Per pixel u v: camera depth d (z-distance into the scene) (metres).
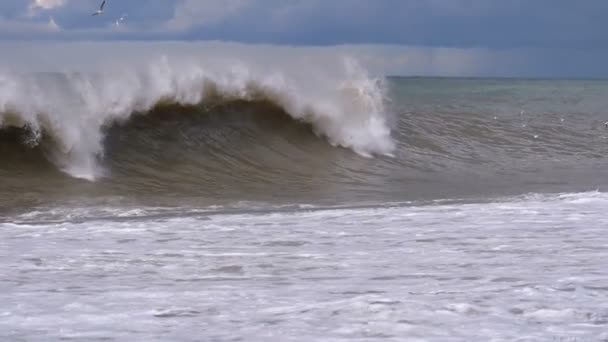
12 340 16.38
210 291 21.64
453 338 16.41
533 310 18.69
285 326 17.47
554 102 128.25
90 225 36.22
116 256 27.98
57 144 54.50
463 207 41.81
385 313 18.48
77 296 20.97
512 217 37.41
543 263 25.62
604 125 92.69
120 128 60.38
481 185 55.34
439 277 23.41
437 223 35.84
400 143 73.88
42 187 49.00
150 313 18.84
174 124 63.59
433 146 74.62
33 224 37.31
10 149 52.88
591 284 21.88
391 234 32.81
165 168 57.53
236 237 32.47
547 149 78.75
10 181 49.53
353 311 18.73
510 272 24.05
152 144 60.34
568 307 19.02
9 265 26.16
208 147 63.00
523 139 82.44
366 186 54.66
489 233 32.66
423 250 28.72
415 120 82.44
